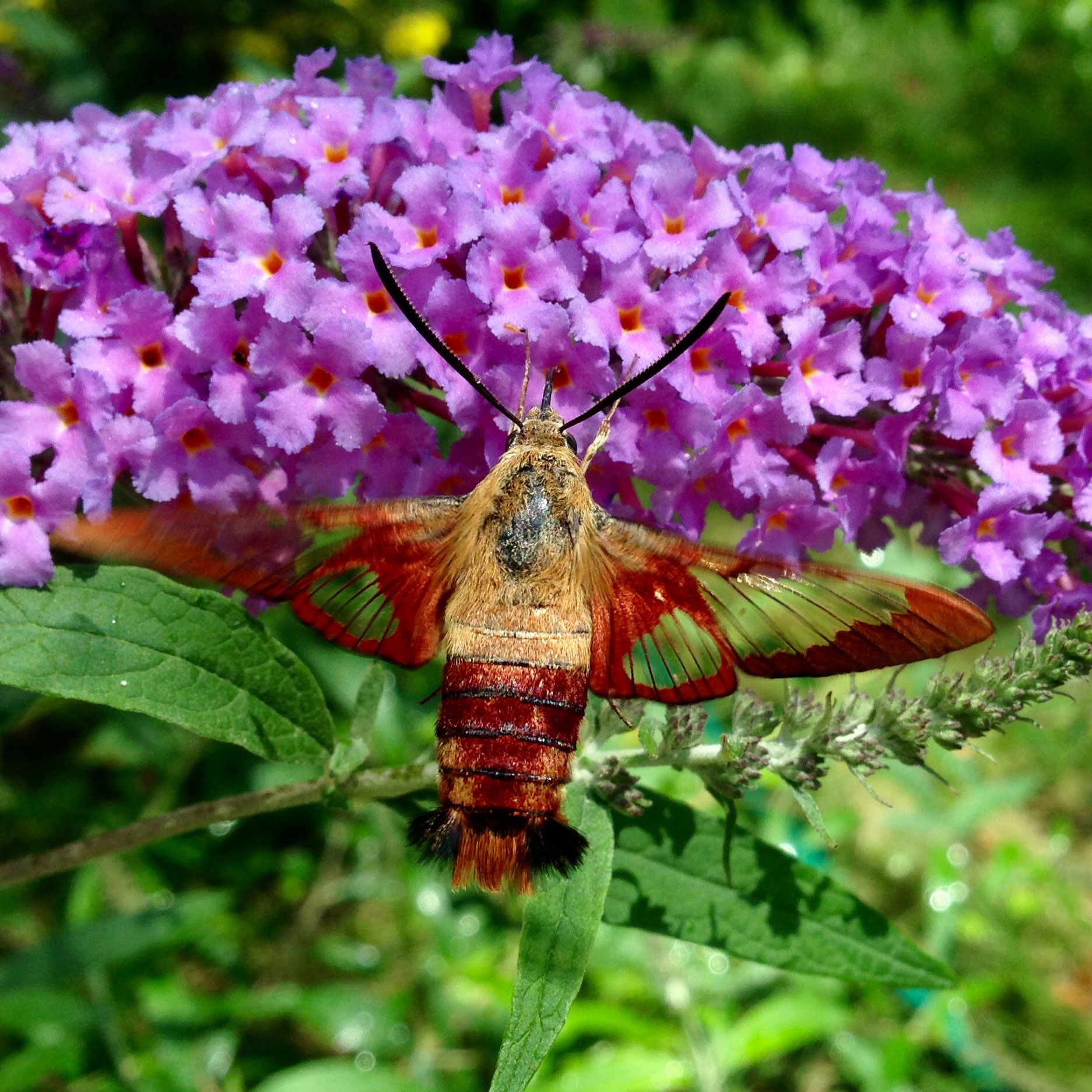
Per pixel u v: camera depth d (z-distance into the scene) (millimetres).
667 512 80
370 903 151
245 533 68
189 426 77
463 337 78
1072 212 323
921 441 86
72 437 77
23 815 143
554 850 66
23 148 84
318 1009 130
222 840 146
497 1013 133
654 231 79
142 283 83
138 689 74
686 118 214
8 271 83
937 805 162
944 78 371
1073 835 182
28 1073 114
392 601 75
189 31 166
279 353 75
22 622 73
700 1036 132
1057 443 81
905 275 82
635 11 216
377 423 76
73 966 110
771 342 79
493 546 71
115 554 66
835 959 83
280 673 78
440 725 69
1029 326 84
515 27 182
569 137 86
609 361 79
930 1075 142
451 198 76
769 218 83
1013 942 160
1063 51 379
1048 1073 150
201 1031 128
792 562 69
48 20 149
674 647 73
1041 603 87
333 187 79
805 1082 141
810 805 72
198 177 81
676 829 84
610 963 137
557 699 68
